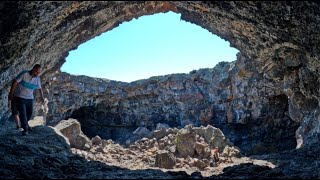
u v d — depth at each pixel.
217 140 11.67
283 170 5.66
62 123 10.30
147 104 21.83
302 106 10.16
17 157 5.76
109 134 22.52
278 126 17.11
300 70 8.64
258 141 17.83
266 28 7.27
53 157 6.30
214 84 19.28
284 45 7.75
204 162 8.98
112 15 8.54
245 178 4.81
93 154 9.24
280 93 15.80
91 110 22.33
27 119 7.61
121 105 22.11
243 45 9.31
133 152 10.69
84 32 8.88
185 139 10.35
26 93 7.11
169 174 5.30
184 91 20.62
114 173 5.30
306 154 7.57
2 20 5.11
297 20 6.29
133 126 22.50
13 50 6.18
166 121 21.75
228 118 18.97
